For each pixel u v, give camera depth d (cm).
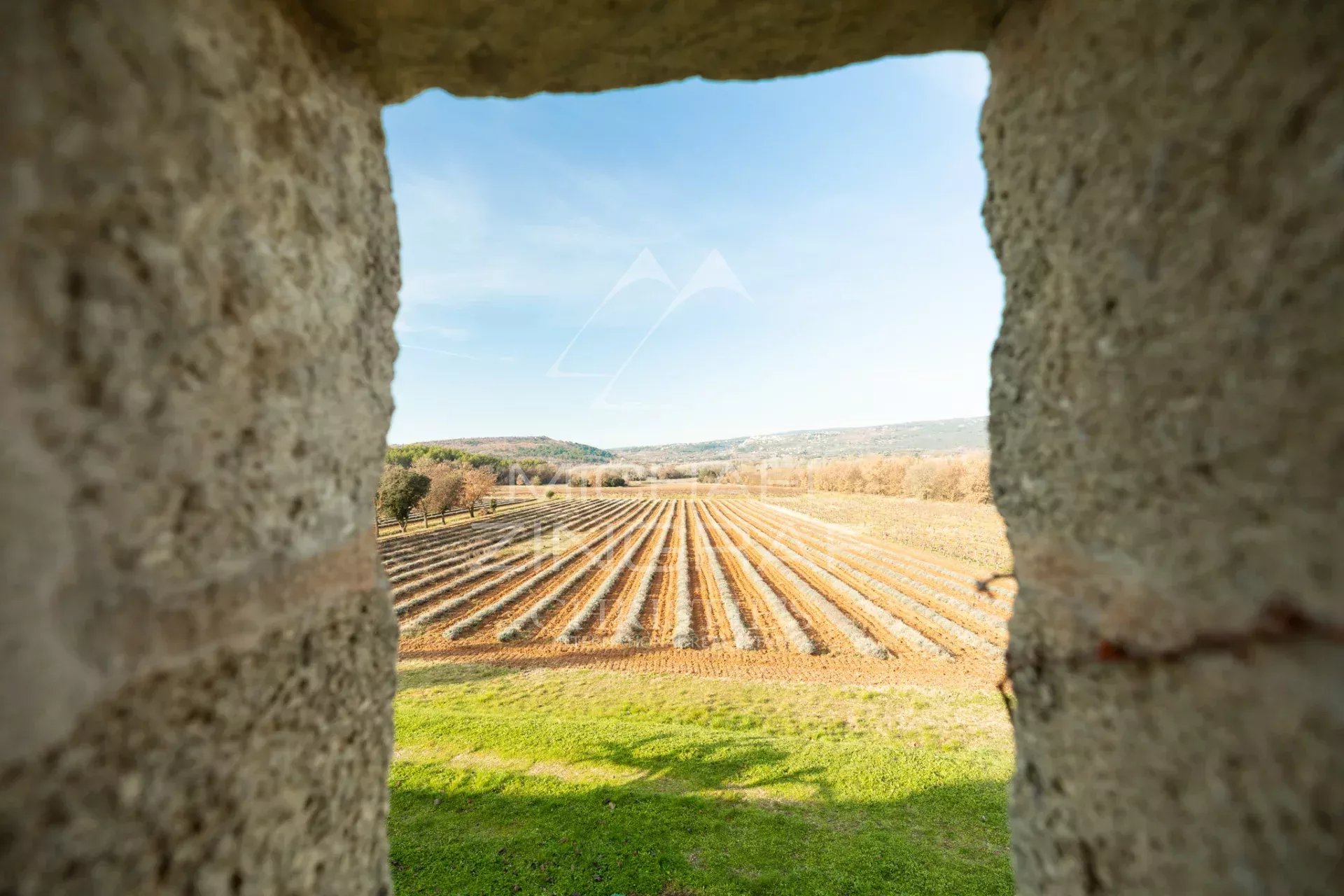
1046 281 158
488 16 161
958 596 1894
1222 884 102
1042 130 158
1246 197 100
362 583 169
